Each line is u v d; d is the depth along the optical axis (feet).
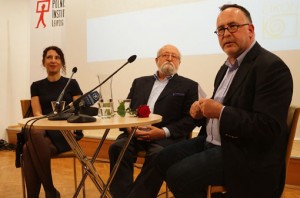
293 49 10.16
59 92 8.09
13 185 9.02
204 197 4.65
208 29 11.60
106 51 13.85
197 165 4.60
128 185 6.41
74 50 14.65
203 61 11.74
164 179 5.51
